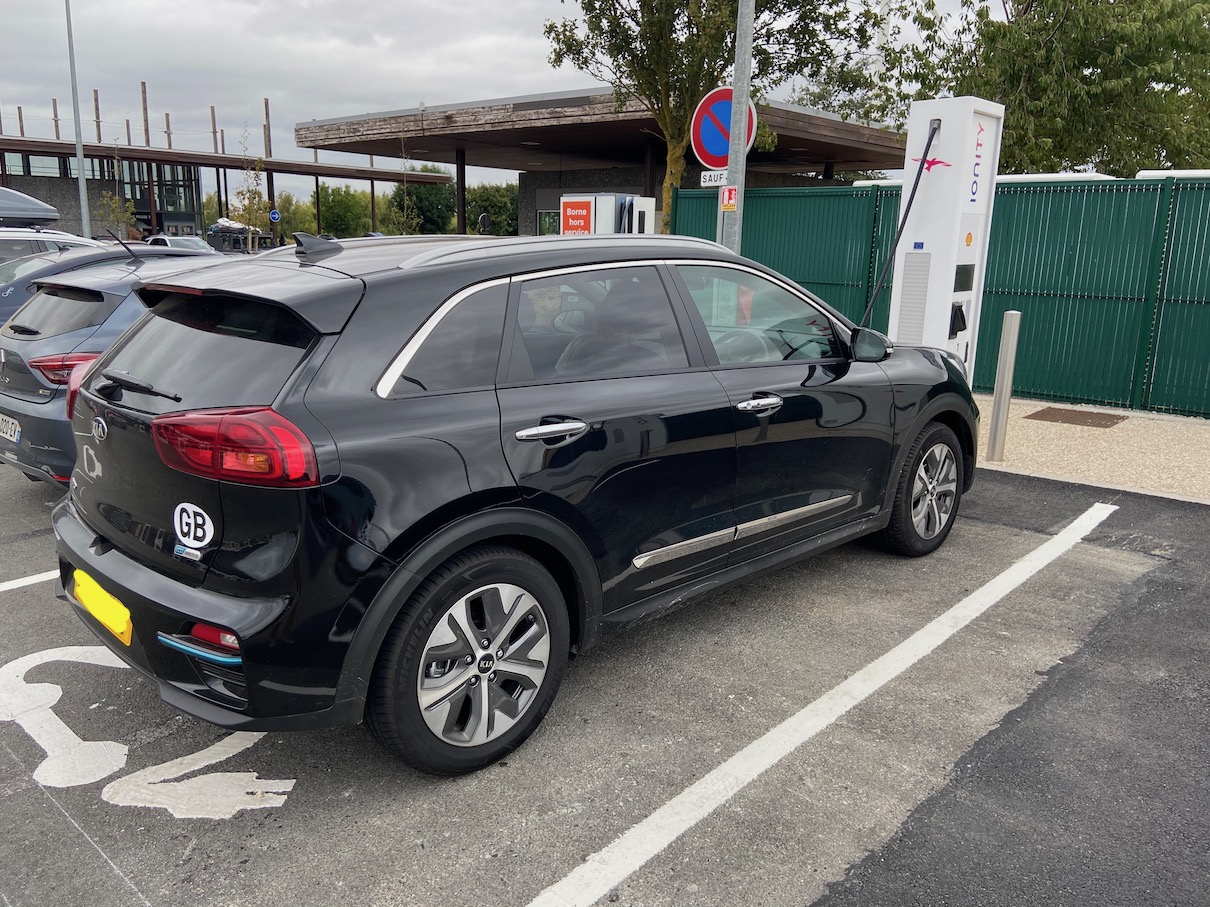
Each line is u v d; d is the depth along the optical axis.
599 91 18.48
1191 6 14.24
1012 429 7.90
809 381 3.95
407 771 2.99
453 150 25.00
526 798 2.83
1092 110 14.94
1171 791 2.83
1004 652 3.79
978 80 14.77
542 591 3.00
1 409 5.30
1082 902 2.36
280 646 2.51
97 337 5.29
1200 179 7.90
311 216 65.56
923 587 4.49
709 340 3.64
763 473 3.75
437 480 2.69
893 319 7.22
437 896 2.40
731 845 2.60
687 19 11.16
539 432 2.94
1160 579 4.57
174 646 2.61
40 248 10.87
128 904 2.38
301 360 2.62
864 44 12.05
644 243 3.61
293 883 2.46
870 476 4.36
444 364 2.86
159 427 2.61
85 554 2.95
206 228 51.97
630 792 2.86
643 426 3.24
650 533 3.34
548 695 3.09
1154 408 8.53
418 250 3.15
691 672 3.64
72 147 37.75
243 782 2.94
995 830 2.65
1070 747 3.08
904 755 3.04
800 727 3.22
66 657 3.82
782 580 4.59
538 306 3.14
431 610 2.72
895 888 2.42
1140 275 8.38
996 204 9.09
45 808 2.80
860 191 9.74
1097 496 5.97
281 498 2.47
